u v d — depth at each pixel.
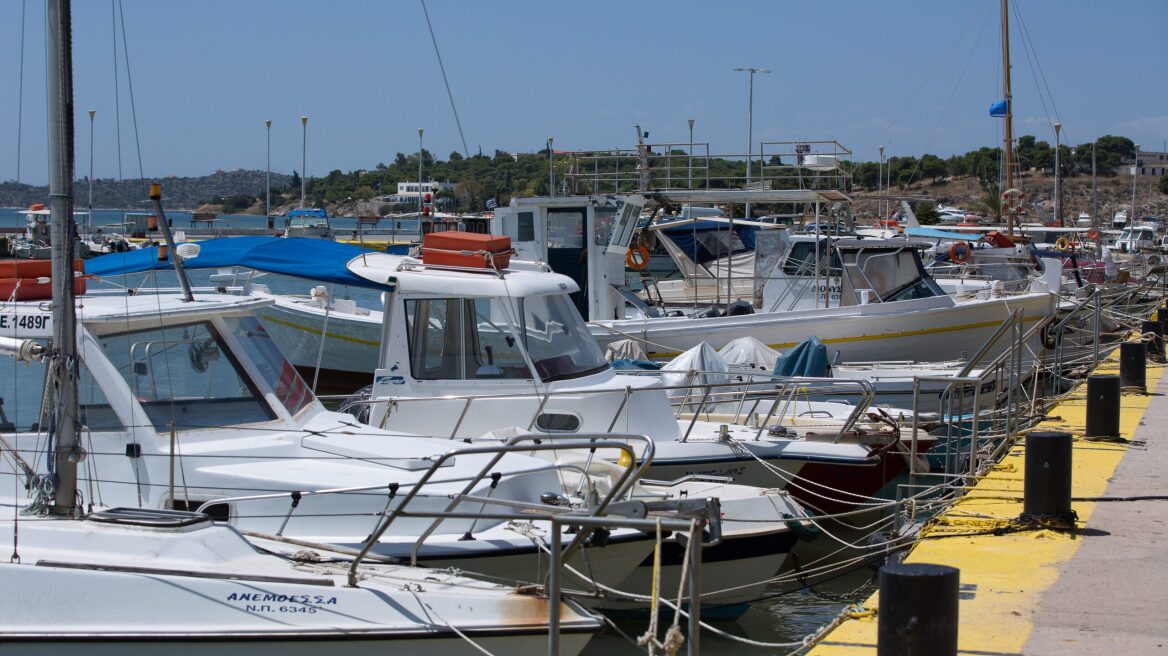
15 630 5.36
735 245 23.61
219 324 7.74
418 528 7.09
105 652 5.36
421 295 10.20
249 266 11.36
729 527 8.55
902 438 11.22
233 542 5.93
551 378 10.16
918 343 17.23
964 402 15.05
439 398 9.70
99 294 8.55
